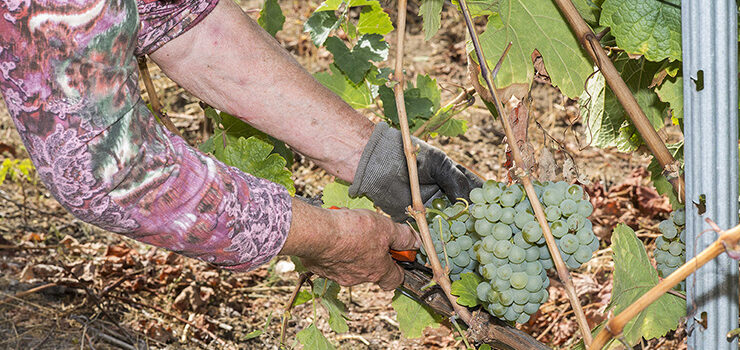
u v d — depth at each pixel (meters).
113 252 3.36
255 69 1.63
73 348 2.77
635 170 3.99
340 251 1.48
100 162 1.17
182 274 3.23
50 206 3.72
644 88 1.85
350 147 1.74
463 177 1.70
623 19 1.40
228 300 3.15
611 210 3.68
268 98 1.66
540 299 1.42
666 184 1.96
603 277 3.25
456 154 4.11
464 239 1.52
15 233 3.44
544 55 1.61
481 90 1.62
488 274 1.38
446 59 4.88
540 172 1.54
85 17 1.11
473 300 1.45
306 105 1.69
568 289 1.29
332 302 1.92
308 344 1.83
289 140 1.74
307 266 1.64
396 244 1.61
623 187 3.85
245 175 1.37
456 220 1.54
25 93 1.14
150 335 2.90
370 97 2.13
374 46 1.98
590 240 1.36
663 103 1.86
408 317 1.88
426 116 2.12
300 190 3.80
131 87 1.20
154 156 1.22
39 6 1.10
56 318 2.93
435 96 2.31
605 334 1.10
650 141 1.35
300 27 5.26
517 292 1.39
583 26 1.37
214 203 1.27
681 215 1.46
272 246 1.36
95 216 1.22
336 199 1.85
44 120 1.14
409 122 2.12
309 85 1.69
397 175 1.71
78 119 1.14
